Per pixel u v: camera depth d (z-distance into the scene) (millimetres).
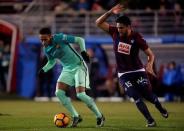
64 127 36969
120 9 36469
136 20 89125
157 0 90000
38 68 85812
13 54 87438
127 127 37000
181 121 42594
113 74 84375
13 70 87375
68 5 93875
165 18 88688
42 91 86000
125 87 36625
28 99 86438
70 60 37031
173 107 65375
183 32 88500
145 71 37094
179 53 85438
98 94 84875
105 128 36000
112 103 77000
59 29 91062
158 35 85500
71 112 37188
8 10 98312
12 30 88125
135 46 36062
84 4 92750
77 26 90312
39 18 92875
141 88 36938
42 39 36469
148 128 36031
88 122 41875
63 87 37031
